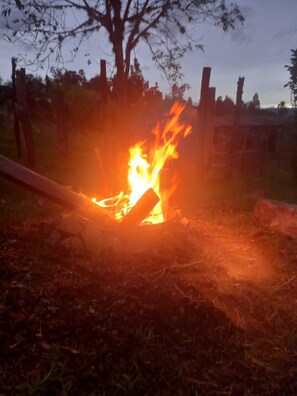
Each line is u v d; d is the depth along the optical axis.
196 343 3.26
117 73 9.57
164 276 4.10
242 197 8.84
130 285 3.87
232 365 3.06
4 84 27.88
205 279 4.07
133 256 4.43
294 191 10.85
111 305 3.57
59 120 15.33
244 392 2.80
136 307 3.55
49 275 3.98
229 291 3.90
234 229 6.09
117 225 4.69
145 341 3.19
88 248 4.50
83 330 3.26
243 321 3.53
